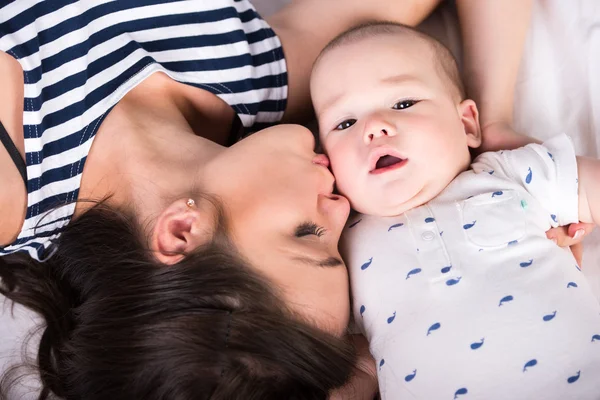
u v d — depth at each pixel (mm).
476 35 1112
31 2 1004
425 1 1175
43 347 942
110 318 813
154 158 921
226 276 759
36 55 971
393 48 952
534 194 912
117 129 950
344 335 853
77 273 922
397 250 893
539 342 796
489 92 1086
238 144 880
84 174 943
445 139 914
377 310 884
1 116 955
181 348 750
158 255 772
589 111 1094
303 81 1123
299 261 791
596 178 895
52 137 944
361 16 1150
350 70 952
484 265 848
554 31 1144
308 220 821
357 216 977
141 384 777
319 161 917
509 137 1032
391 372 856
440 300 841
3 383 1055
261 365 748
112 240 886
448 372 815
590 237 1026
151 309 780
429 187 911
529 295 820
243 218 799
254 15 1102
